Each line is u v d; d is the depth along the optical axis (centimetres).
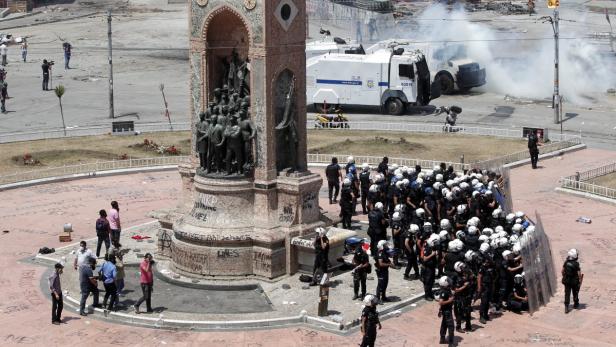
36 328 3403
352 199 4553
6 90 7788
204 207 3841
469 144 6400
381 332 3344
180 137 6619
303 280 3741
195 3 3869
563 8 13562
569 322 3447
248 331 3359
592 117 7469
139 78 9056
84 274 3484
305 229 3819
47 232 4581
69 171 5688
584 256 4184
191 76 3950
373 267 3950
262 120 3762
